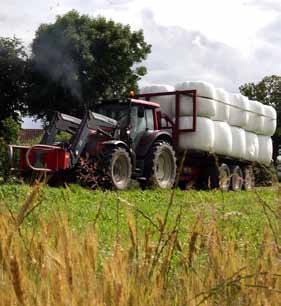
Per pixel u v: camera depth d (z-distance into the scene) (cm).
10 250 242
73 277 231
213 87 1980
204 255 309
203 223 312
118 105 1684
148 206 1060
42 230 282
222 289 263
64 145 1520
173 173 1797
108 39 4097
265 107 2389
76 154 1511
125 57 4141
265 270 290
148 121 1748
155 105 1772
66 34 3975
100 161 1546
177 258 341
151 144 1705
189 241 307
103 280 242
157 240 312
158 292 255
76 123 1609
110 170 1541
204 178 2023
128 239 393
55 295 225
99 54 4122
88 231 276
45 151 1480
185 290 275
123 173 1616
